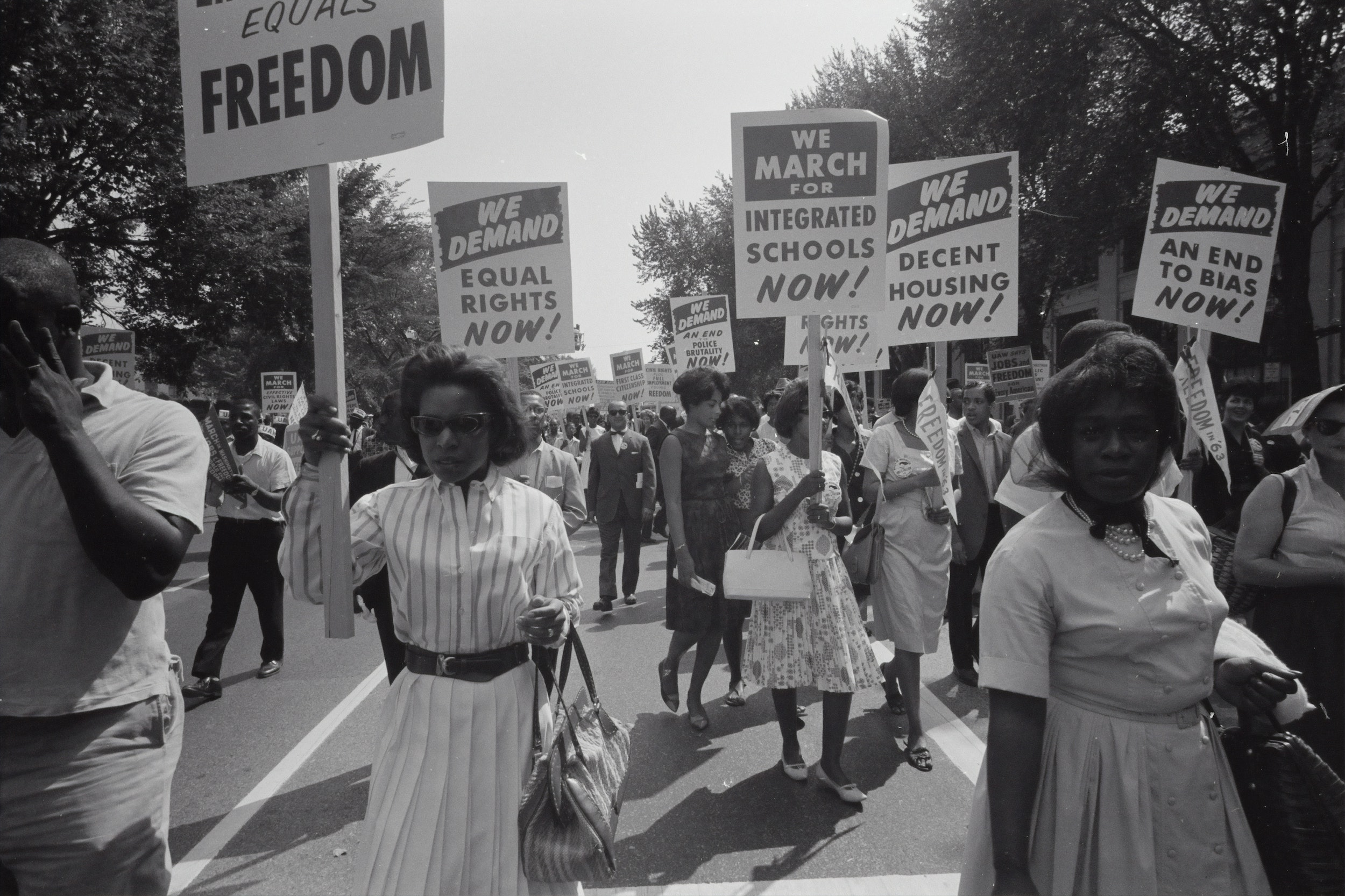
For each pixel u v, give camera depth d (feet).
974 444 20.43
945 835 13.05
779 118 15.20
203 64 10.76
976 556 20.15
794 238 15.30
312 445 9.09
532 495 8.68
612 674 22.21
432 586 8.10
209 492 20.95
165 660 7.88
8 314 6.93
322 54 10.47
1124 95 52.60
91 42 52.60
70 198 58.65
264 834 13.58
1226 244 19.25
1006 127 56.59
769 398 33.40
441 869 7.75
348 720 18.88
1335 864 6.13
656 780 15.37
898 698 18.60
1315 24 43.65
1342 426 10.62
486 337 19.38
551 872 7.64
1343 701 10.61
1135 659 6.30
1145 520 6.56
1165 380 6.36
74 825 7.20
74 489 6.62
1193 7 47.78
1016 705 6.29
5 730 7.14
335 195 10.35
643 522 31.35
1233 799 6.42
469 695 8.07
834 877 11.93
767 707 19.45
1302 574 10.87
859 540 16.66
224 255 66.03
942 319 20.27
